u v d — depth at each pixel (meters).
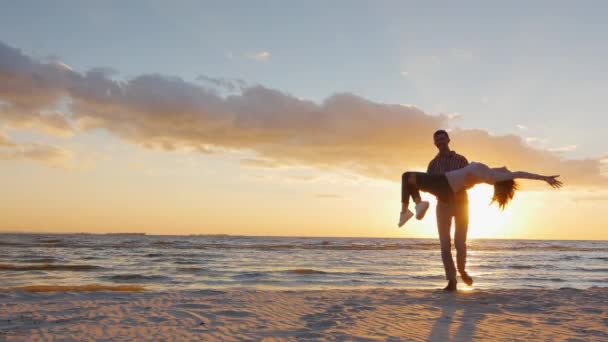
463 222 7.79
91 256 26.84
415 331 4.41
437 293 7.54
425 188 5.92
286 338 4.07
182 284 12.21
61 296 6.95
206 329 4.46
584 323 4.88
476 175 5.80
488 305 6.16
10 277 13.62
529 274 17.55
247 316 5.23
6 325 4.60
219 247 45.50
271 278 14.05
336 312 5.52
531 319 5.09
